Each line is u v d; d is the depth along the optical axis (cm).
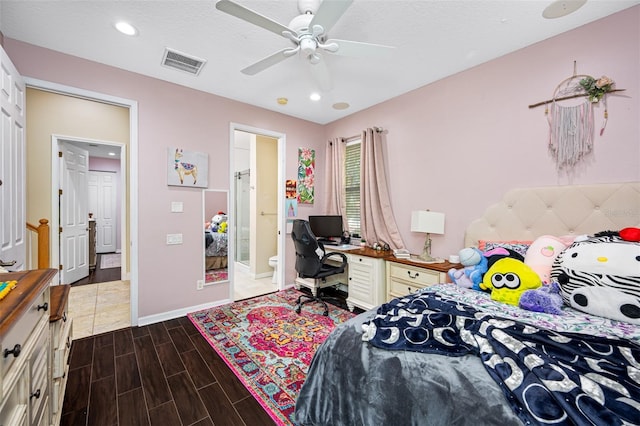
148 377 191
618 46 185
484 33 210
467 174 265
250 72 209
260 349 228
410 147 316
